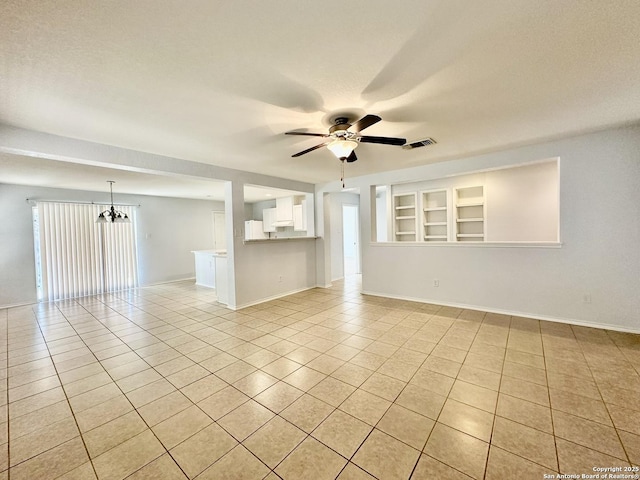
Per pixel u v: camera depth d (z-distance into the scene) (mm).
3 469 1460
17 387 2254
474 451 1519
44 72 1683
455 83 1930
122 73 1721
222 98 2061
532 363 2443
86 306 4883
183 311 4441
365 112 2346
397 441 1604
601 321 3180
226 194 4500
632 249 2992
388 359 2598
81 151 2877
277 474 1404
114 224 6316
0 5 1175
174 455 1536
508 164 3582
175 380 2322
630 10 1291
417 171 4414
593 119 2664
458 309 4133
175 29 1362
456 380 2213
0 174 4230
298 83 1882
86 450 1583
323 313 4105
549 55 1636
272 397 2053
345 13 1292
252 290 4715
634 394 1967
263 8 1251
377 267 5102
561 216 3340
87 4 1196
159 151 3348
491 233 5121
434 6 1258
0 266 4898
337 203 7227
